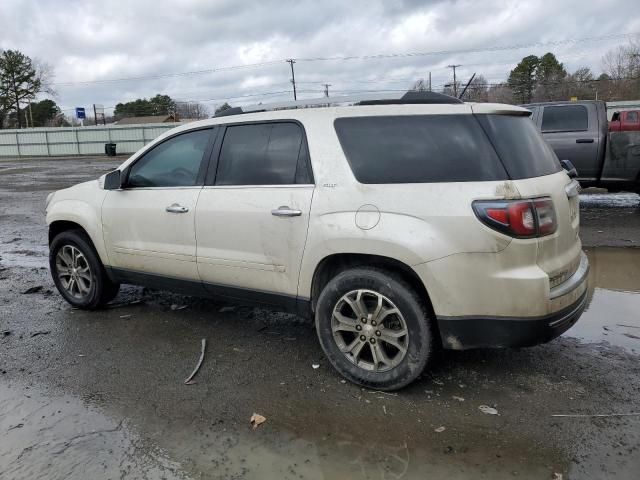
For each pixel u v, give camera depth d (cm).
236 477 263
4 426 312
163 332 448
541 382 345
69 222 507
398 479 258
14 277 636
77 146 4784
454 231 304
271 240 369
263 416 315
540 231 304
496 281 300
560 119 961
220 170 404
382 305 332
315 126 360
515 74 6912
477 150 316
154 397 340
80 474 267
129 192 454
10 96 7662
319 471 266
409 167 327
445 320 312
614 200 1103
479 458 271
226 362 388
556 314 308
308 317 371
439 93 352
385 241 318
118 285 514
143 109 10094
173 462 276
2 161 4081
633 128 909
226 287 403
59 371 380
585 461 266
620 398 323
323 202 345
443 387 342
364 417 311
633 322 445
